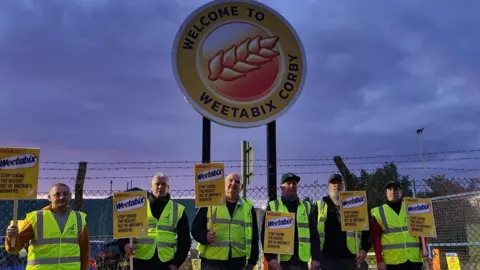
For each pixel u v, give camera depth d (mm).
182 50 8258
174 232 5930
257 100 8383
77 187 7152
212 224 5863
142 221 5590
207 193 5902
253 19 8648
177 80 8117
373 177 9586
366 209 6434
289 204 6277
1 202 10438
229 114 8219
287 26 8758
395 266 6551
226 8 8586
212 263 5863
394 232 6605
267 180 8188
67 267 5156
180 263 5812
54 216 5254
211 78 8281
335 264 6531
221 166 5961
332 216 6629
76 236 5316
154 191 5957
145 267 5738
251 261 6062
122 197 5613
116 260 11703
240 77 8406
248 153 9703
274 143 8352
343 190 6781
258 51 8555
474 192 10359
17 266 9086
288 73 8609
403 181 9094
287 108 8469
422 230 6516
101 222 13938
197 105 8094
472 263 10820
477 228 10680
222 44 8453
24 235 5082
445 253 10992
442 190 10938
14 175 5148
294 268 6082
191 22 8391
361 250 6652
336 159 8055
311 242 6223
